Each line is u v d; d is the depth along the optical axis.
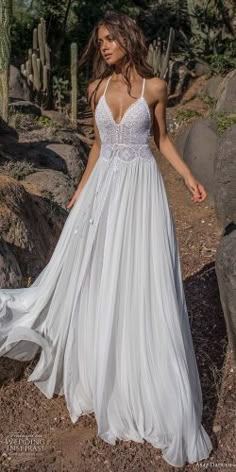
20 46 12.26
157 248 2.94
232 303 3.44
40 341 3.13
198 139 6.66
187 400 2.91
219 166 5.33
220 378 3.52
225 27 11.37
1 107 7.36
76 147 7.36
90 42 2.96
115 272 2.90
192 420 2.92
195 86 10.20
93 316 2.99
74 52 9.04
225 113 7.93
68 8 12.37
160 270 2.94
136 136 2.90
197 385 3.11
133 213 2.92
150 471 2.88
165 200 3.02
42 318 3.21
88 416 3.22
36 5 12.80
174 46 11.58
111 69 2.94
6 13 7.05
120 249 2.90
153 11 12.95
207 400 3.36
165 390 2.91
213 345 3.83
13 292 3.29
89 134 9.07
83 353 3.04
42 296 3.18
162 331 2.93
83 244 3.01
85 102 10.55
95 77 2.99
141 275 2.91
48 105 9.86
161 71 10.31
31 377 3.32
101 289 2.94
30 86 9.73
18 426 3.17
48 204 4.79
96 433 3.11
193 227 5.87
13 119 7.57
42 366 3.26
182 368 2.93
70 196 5.59
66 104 10.26
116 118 2.91
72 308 3.05
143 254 2.91
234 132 5.30
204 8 11.28
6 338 3.13
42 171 5.86
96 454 2.97
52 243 4.34
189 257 5.18
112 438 3.01
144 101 2.85
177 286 3.04
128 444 3.00
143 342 2.91
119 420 2.99
